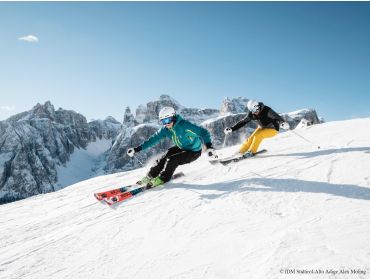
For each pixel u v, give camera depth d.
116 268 3.79
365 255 3.12
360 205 4.37
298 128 14.70
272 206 4.80
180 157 6.91
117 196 6.28
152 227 4.73
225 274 3.32
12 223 6.17
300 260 3.23
